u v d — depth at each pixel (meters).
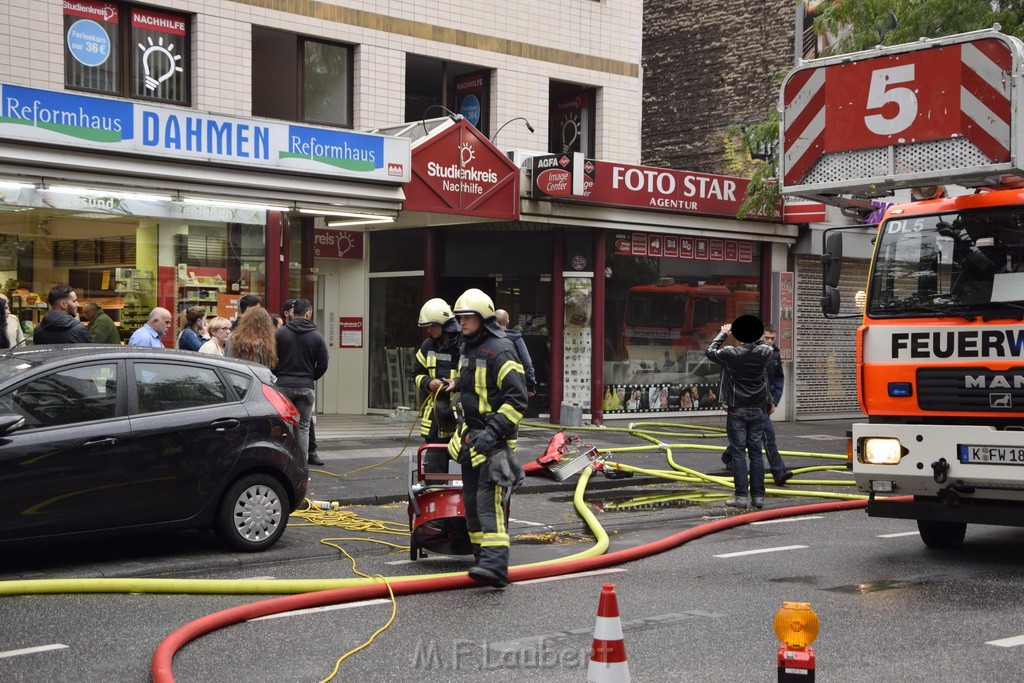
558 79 21.02
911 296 9.05
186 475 8.54
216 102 16.97
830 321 23.39
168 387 8.62
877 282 9.23
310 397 13.28
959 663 6.10
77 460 8.00
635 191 19.59
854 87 9.19
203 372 8.86
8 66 15.13
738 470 12.09
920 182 8.99
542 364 20.06
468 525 8.27
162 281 14.83
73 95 13.16
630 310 20.52
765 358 12.14
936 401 8.82
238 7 17.17
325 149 15.32
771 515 11.53
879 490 9.09
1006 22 17.08
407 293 20.22
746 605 7.51
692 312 21.36
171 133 13.95
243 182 14.61
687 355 21.31
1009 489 8.51
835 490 13.59
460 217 17.98
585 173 18.41
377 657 6.17
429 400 9.67
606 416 20.19
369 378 20.67
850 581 8.34
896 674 5.88
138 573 8.19
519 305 20.20
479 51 19.91
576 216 19.06
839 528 10.96
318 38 18.20
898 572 8.70
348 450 15.46
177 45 16.84
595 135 21.75
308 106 18.27
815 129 9.41
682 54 26.94
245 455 8.86
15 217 13.68
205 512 8.68
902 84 8.95
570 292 19.73
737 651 6.32
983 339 8.65
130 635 6.57
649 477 14.02
